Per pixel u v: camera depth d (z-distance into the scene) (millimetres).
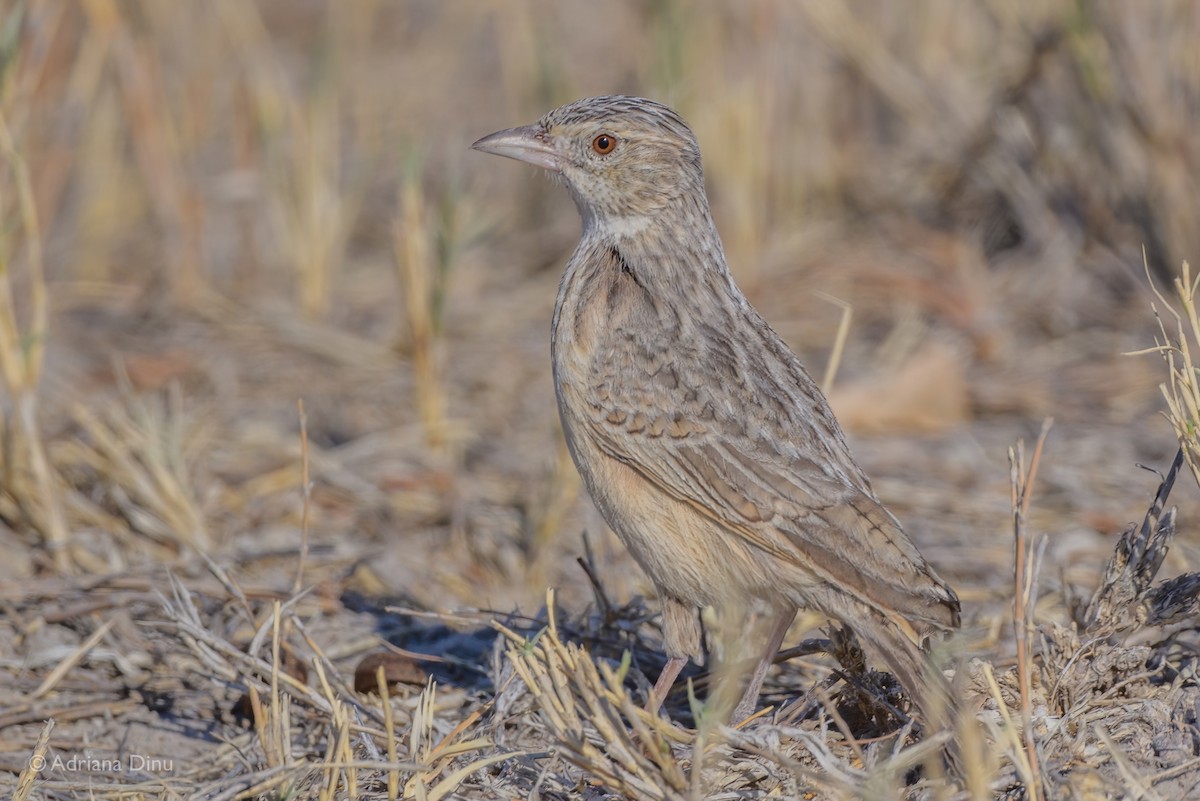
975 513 14398
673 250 10695
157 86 21125
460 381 18047
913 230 21297
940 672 8633
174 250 20609
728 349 10125
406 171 16328
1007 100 20891
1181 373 9828
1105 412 16609
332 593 12562
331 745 9000
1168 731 8859
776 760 8375
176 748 10469
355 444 16125
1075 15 19141
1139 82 18953
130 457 14438
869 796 7770
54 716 10773
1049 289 19234
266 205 21484
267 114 21109
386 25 30562
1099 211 19859
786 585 9539
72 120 20844
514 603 12609
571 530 14180
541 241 22375
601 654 11164
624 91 24453
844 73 22812
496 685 9852
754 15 21875
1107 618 9805
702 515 9781
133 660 11445
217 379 17953
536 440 16500
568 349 10305
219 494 14633
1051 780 8234
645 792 8133
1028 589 10000
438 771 8914
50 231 20797
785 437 9664
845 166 22422
